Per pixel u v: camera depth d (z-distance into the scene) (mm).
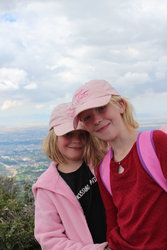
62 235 1157
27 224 1733
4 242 1651
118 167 999
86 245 1096
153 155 901
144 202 902
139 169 916
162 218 881
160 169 888
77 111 990
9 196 2145
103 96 982
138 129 1030
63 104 1261
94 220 1182
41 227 1171
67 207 1179
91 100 972
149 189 896
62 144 1216
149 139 929
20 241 1649
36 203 1222
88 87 1007
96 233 1173
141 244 909
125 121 1010
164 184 881
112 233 1016
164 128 969
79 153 1228
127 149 992
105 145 1226
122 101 1024
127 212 950
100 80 1033
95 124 992
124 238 961
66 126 1177
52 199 1190
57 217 1187
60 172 1253
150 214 892
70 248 1095
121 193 966
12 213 1845
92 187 1207
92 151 1226
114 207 1042
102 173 1048
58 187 1197
